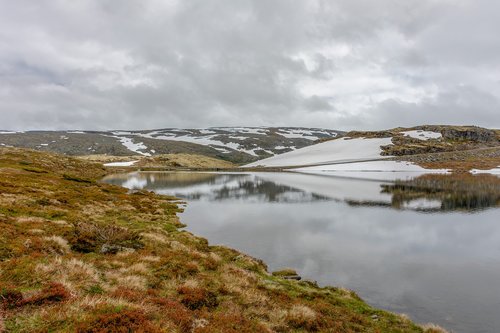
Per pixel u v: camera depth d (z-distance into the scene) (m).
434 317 17.39
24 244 16.25
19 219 22.52
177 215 47.22
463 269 24.84
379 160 177.50
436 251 29.48
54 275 12.82
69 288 11.70
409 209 52.91
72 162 139.88
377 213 49.25
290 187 90.31
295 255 27.98
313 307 15.62
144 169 195.38
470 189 81.00
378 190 80.81
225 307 13.61
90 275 13.57
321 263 26.00
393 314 16.81
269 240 32.94
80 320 9.47
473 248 30.45
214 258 21.41
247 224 40.97
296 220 43.72
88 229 20.91
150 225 33.59
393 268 24.98
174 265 17.45
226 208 54.62
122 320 9.63
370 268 24.98
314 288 20.11
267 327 12.09
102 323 9.34
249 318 12.71
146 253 19.28
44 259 14.68
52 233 19.91
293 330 12.80
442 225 40.56
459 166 151.38
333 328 13.42
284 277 22.06
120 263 16.62
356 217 45.97
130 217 37.47
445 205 56.97
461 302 19.20
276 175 148.12
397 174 135.62
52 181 59.59
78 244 18.73
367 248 30.30
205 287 15.48
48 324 9.21
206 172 179.25
